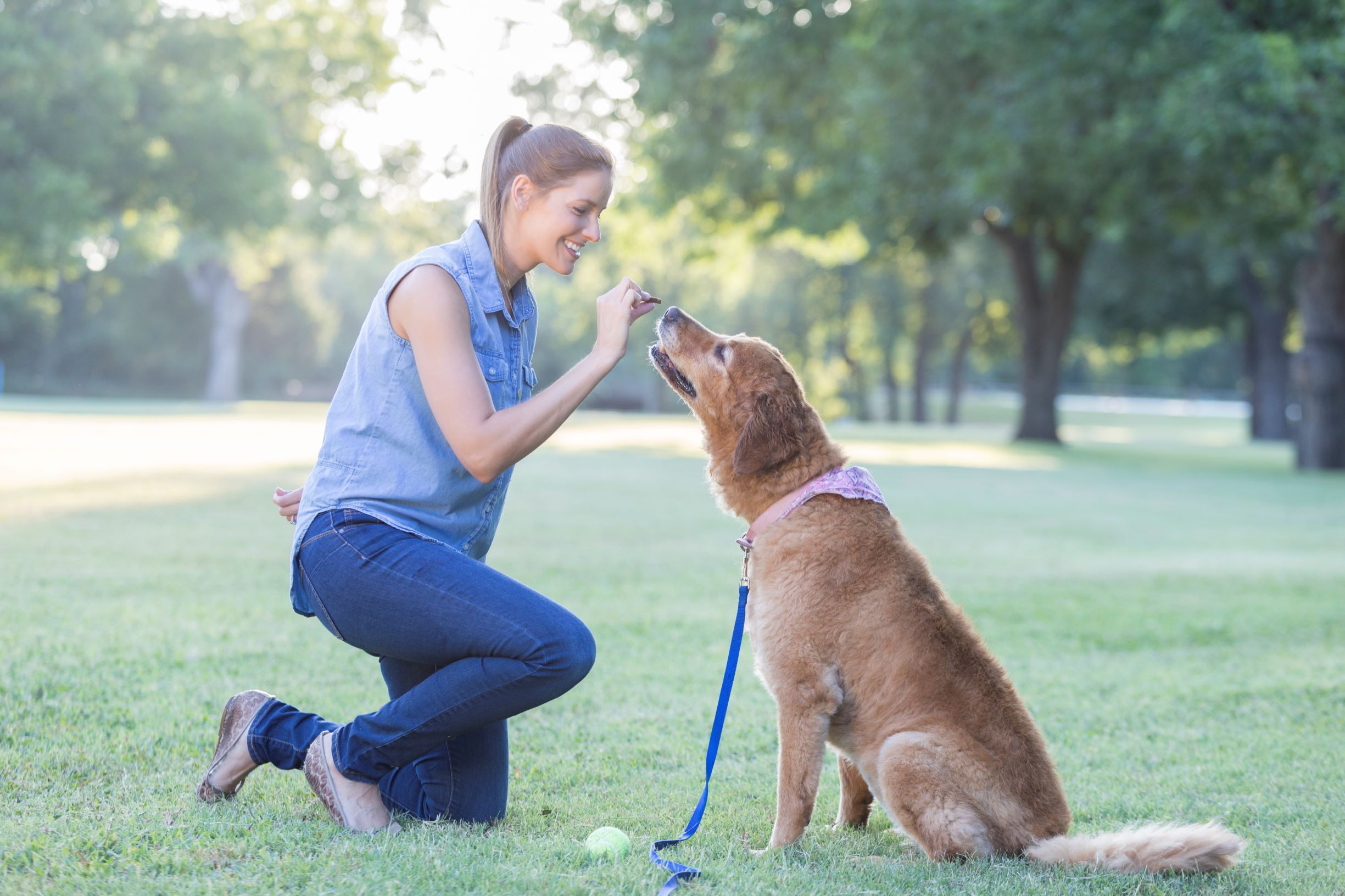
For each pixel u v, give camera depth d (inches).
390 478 117.3
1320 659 231.8
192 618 227.6
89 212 1043.9
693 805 136.4
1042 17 717.3
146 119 1162.6
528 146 120.9
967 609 278.7
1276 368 1509.6
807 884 107.3
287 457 660.7
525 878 101.5
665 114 949.8
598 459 792.3
